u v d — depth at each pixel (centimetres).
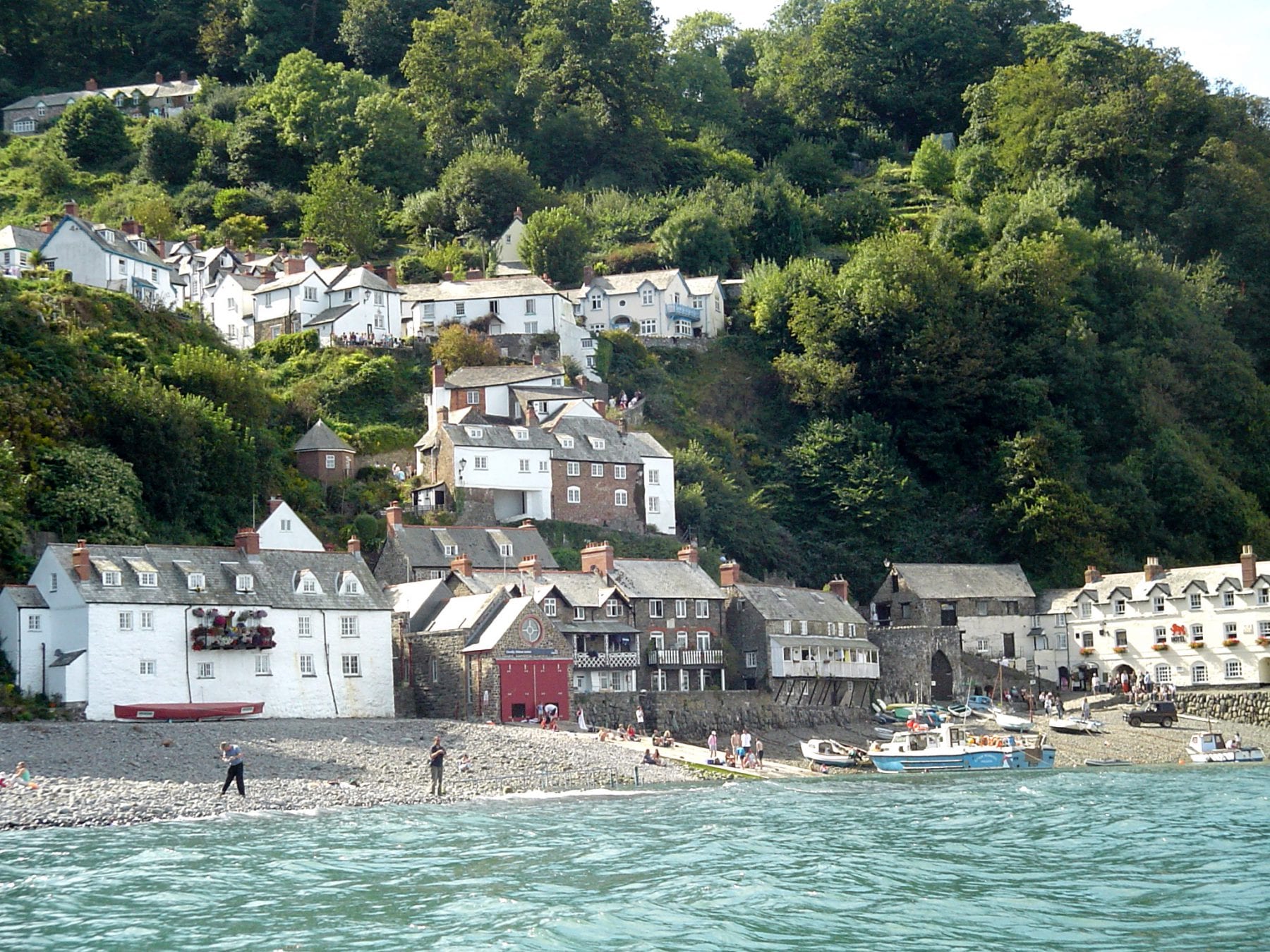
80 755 12875
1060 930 7775
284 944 7381
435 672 17612
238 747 12962
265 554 17100
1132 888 8744
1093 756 18075
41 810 11019
